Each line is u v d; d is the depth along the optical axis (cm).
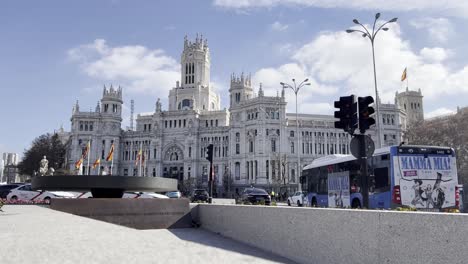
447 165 2573
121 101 15188
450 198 2539
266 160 12394
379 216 937
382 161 2636
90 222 1759
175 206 2236
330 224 1104
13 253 990
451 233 767
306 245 1199
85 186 2230
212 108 16250
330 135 13062
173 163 14325
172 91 15988
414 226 845
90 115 14612
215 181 13675
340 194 3278
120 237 1386
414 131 9625
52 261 911
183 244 1430
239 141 13175
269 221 1423
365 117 1700
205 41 16362
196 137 14150
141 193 4206
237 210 1703
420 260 825
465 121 8362
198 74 15825
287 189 11144
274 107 12750
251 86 14888
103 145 14525
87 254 1023
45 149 13300
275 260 1233
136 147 14862
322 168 3694
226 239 1722
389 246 902
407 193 2478
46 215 2030
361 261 981
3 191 4544
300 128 12888
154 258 1052
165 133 14575
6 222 1688
